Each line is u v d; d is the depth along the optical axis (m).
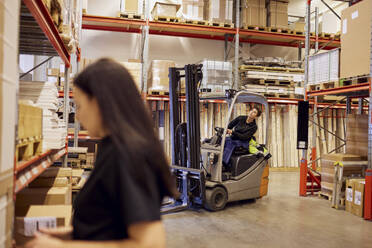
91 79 1.18
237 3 11.00
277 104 11.99
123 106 1.14
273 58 11.62
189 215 5.75
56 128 3.39
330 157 7.05
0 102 1.37
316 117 12.53
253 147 6.90
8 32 1.48
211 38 12.25
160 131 10.85
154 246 0.99
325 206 6.61
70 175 3.57
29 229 2.10
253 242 4.46
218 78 10.02
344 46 6.67
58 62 10.45
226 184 6.16
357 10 6.35
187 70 5.97
